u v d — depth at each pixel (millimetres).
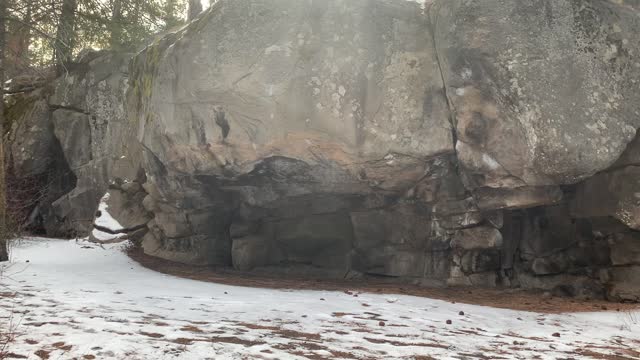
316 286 10703
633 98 9758
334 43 10500
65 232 18578
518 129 9469
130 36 19141
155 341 4883
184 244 14328
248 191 12820
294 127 10477
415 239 11914
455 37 9711
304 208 12859
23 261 11773
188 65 10805
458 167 10625
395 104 10469
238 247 13219
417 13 10797
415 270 11961
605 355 5828
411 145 10438
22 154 19672
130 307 6727
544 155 9398
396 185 11344
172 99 11266
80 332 5043
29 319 5555
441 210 11344
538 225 11508
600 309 9102
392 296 9445
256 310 7070
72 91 19750
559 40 9547
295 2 10609
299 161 11094
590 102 9539
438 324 7031
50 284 8578
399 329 6477
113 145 18609
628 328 7559
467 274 11531
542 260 11344
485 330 6906
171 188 13133
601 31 9766
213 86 10555
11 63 17734
